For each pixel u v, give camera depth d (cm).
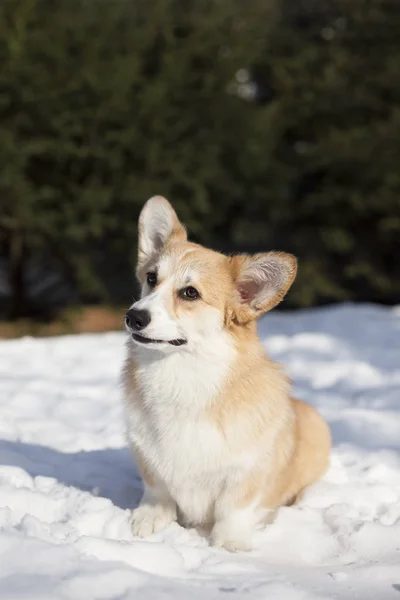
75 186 1262
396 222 1495
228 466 361
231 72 1395
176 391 360
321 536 371
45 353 833
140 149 1285
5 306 1438
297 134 1589
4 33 1229
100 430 548
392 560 346
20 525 333
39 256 1384
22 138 1259
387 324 1012
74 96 1257
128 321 356
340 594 300
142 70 1380
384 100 1565
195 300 363
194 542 363
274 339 910
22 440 505
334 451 507
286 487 411
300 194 1587
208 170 1312
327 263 1576
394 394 671
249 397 363
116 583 280
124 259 1430
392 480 460
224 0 1434
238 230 1505
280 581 303
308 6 1638
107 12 1335
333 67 1523
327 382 737
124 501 409
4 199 1202
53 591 269
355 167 1487
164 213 418
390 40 1572
